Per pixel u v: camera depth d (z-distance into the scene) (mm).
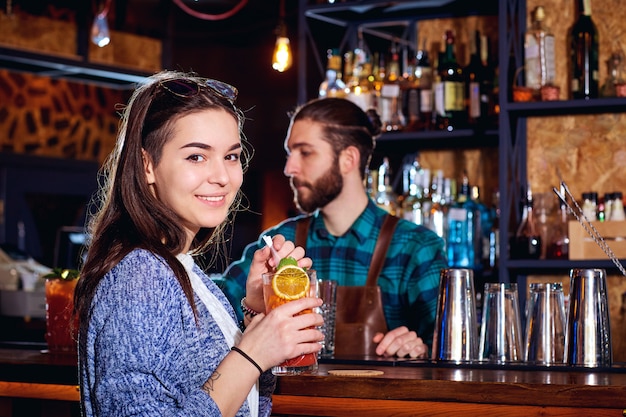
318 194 3125
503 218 3594
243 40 8562
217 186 1604
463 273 2379
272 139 8672
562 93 3787
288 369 1837
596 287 2221
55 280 2438
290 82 8516
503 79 3645
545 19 3828
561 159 3797
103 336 1429
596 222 3473
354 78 3943
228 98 1669
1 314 4594
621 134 3725
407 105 3920
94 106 7750
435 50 4164
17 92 7254
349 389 1956
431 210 3791
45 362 2189
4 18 5449
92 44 5953
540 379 1903
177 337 1472
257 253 1904
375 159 4180
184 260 1652
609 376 1984
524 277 3787
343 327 2811
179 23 8430
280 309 1543
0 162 7086
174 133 1587
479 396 1842
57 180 7488
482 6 4008
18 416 2232
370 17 4219
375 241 3141
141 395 1396
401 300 3084
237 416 1592
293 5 7852
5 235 7145
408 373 2049
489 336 2355
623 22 3701
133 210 1572
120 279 1465
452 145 4035
